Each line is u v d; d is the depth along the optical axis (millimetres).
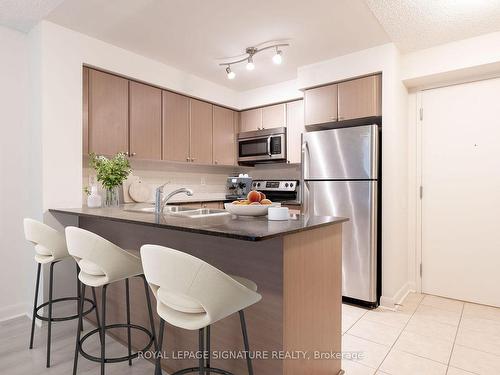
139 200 3400
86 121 2768
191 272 1041
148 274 1143
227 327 1622
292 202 3520
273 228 1353
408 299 3049
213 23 2514
